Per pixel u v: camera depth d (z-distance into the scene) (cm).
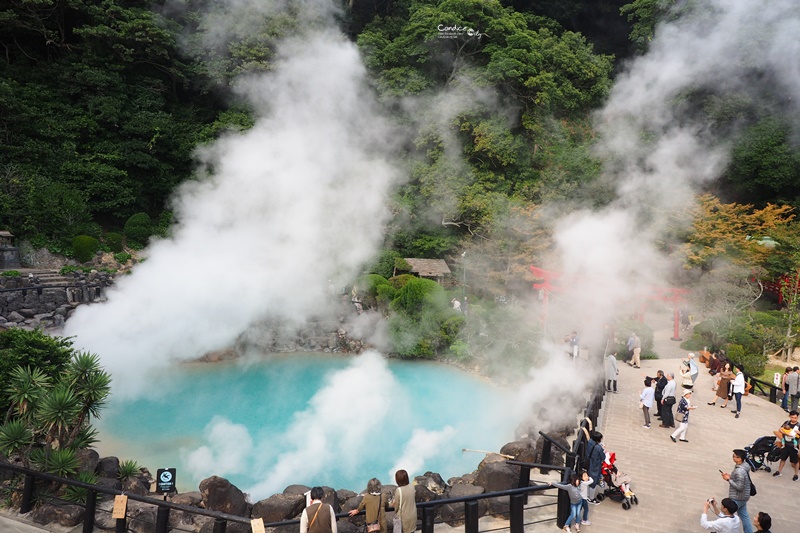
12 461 1186
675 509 1155
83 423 1326
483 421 1930
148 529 1012
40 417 1123
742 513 1037
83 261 3105
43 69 3722
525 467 1118
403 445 1741
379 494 849
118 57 3875
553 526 1068
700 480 1302
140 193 3759
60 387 1179
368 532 837
